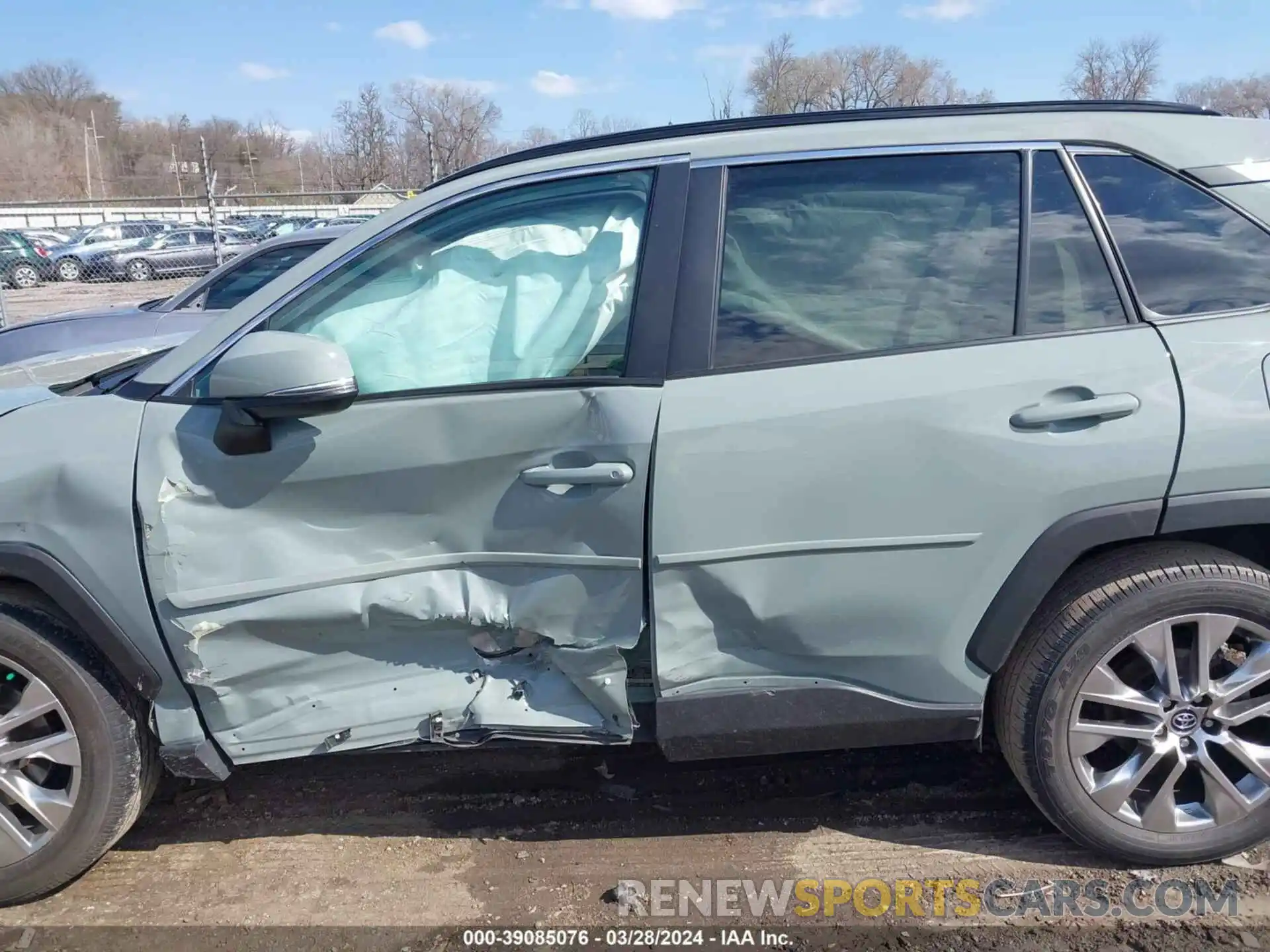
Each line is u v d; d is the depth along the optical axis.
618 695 2.45
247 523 2.36
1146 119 2.49
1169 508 2.29
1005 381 2.28
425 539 2.40
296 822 2.89
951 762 3.07
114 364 3.81
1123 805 2.48
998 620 2.36
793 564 2.33
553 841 2.76
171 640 2.38
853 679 2.46
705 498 2.28
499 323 2.45
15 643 2.39
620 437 2.28
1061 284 2.38
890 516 2.30
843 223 2.43
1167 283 2.38
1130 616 2.35
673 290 2.37
